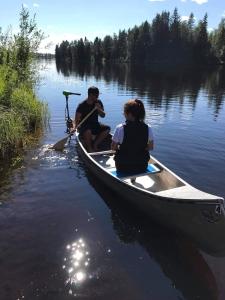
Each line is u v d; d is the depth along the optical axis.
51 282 3.32
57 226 4.27
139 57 72.88
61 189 5.31
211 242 3.65
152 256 3.76
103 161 6.04
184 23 73.31
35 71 10.95
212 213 3.48
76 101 13.77
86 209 4.72
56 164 6.39
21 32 10.44
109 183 5.16
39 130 8.84
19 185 5.41
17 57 10.41
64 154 6.96
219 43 69.06
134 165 4.98
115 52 82.50
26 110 8.58
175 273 3.50
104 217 4.53
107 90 18.56
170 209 3.93
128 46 75.94
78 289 3.24
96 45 85.44
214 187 5.45
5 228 4.17
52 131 8.77
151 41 71.88
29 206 4.74
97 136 6.87
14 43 10.40
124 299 3.13
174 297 3.17
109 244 3.95
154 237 4.12
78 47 83.06
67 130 8.70
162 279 3.40
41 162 6.47
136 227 4.33
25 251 3.76
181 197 3.78
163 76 32.25
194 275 3.47
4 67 9.09
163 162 6.64
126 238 4.08
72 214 4.57
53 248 3.83
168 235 4.18
